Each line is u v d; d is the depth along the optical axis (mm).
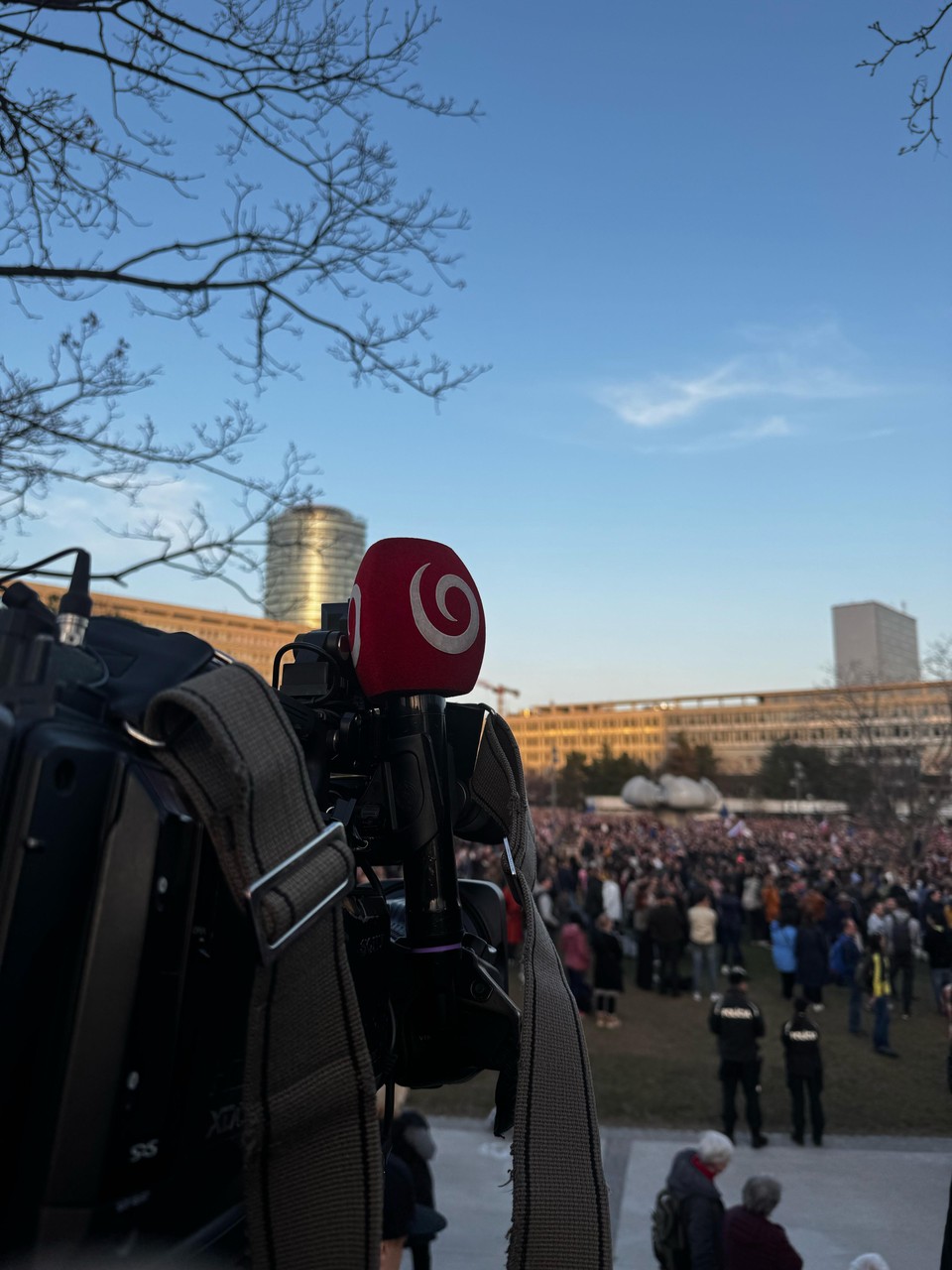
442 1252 5398
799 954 12555
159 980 585
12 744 538
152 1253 595
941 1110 8203
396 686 877
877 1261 3342
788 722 119875
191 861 621
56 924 539
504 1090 900
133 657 708
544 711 157375
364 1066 659
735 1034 7641
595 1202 742
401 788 885
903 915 12922
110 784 583
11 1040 520
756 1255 4086
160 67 3299
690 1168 4402
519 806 918
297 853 651
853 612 170875
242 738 629
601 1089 8766
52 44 3105
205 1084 662
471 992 876
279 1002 635
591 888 15812
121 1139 550
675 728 128750
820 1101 7430
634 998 13258
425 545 929
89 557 692
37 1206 521
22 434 3381
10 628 606
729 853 31031
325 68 3398
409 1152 4609
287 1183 644
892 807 25906
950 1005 8047
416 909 885
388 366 3850
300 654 930
